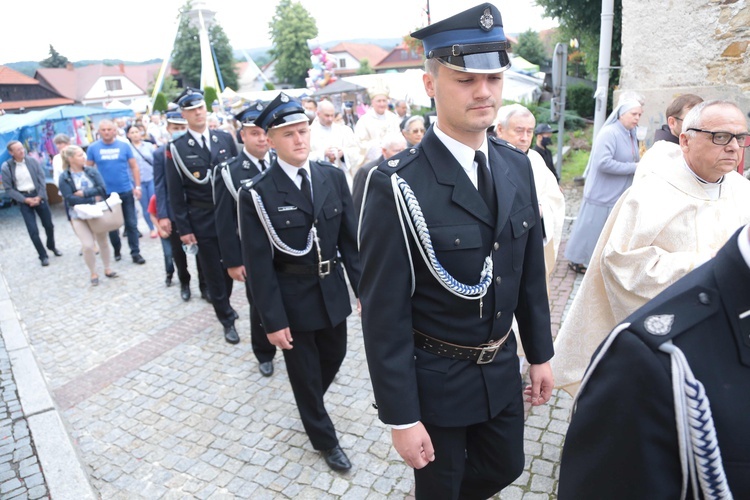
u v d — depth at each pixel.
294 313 2.70
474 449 1.85
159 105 27.39
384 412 1.56
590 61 13.42
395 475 2.70
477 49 1.38
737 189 2.18
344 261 2.96
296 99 2.69
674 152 2.26
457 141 1.53
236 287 5.79
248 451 3.00
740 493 0.88
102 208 6.07
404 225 1.52
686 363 0.87
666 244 2.15
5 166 7.10
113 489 2.79
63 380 4.04
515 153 1.76
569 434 1.12
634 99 4.53
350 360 3.94
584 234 4.86
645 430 0.92
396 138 4.05
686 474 0.89
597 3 11.78
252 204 2.67
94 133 17.30
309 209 2.72
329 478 2.72
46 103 50.94
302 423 2.96
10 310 5.49
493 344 1.66
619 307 2.28
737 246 0.89
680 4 4.80
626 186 4.63
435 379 1.64
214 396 3.61
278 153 2.71
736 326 0.88
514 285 1.67
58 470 2.86
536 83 20.09
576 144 14.16
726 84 4.66
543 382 1.86
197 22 24.53
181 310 5.27
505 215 1.56
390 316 1.55
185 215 4.29
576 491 1.07
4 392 3.78
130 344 4.57
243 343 4.41
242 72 67.12
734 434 0.87
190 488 2.74
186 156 4.23
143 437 3.22
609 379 0.98
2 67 48.78
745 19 4.47
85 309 5.50
